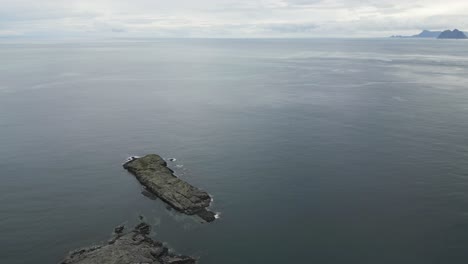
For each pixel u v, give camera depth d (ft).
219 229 176.14
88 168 242.99
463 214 186.09
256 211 191.01
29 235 173.17
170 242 166.40
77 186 218.59
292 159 253.44
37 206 197.36
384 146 273.95
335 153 262.47
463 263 152.66
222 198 203.72
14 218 186.29
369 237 169.48
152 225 179.42
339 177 226.38
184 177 229.04
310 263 154.40
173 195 199.72
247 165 245.24
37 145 282.36
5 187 217.15
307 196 205.16
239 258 157.28
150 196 206.08
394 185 215.51
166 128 325.42
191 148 276.62
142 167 233.35
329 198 202.59
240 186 217.15
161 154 265.75
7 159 255.50
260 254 159.53
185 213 188.14
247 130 315.99
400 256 156.97
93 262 144.05
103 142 289.94
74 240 169.78
